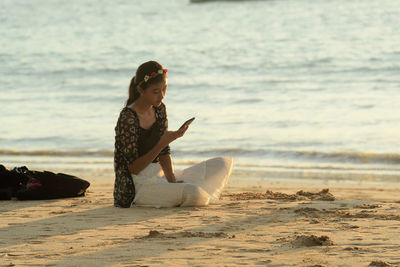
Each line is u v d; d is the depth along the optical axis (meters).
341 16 60.00
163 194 7.34
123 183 7.36
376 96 24.44
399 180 11.98
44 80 34.12
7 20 73.62
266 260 4.67
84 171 13.38
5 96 27.86
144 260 4.73
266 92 27.05
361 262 4.59
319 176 12.51
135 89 7.16
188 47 46.81
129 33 57.69
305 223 6.29
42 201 8.02
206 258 4.77
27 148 16.27
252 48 44.59
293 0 78.12
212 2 85.00
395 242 5.32
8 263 4.68
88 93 28.81
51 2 97.62
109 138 17.41
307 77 31.34
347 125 18.42
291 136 16.98
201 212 7.00
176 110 22.56
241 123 19.34
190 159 14.61
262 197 8.39
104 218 6.71
